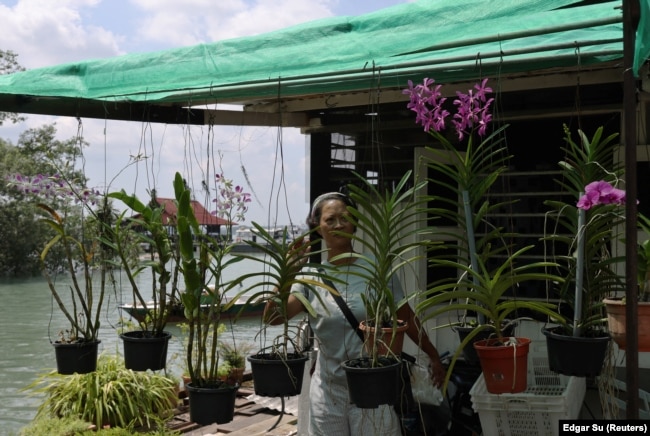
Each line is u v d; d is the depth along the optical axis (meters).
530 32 2.37
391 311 2.42
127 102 4.14
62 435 4.23
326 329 2.75
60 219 3.10
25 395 8.73
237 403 5.05
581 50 2.89
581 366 2.22
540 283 4.27
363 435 2.69
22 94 3.62
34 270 30.97
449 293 2.34
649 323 2.12
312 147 5.08
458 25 2.49
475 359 2.70
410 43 2.57
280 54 2.85
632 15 1.87
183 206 2.66
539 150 4.27
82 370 3.07
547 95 4.20
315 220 2.89
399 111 4.71
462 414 3.64
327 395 2.78
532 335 4.16
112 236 3.16
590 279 2.34
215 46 3.03
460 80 3.19
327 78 3.18
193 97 3.75
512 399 2.87
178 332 11.27
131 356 2.94
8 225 29.61
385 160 4.77
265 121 4.99
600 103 4.06
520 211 4.32
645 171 4.00
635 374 1.89
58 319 17.00
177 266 2.93
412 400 2.70
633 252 1.88
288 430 4.35
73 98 3.93
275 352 2.69
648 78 3.18
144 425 4.88
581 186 2.37
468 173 2.59
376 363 2.37
